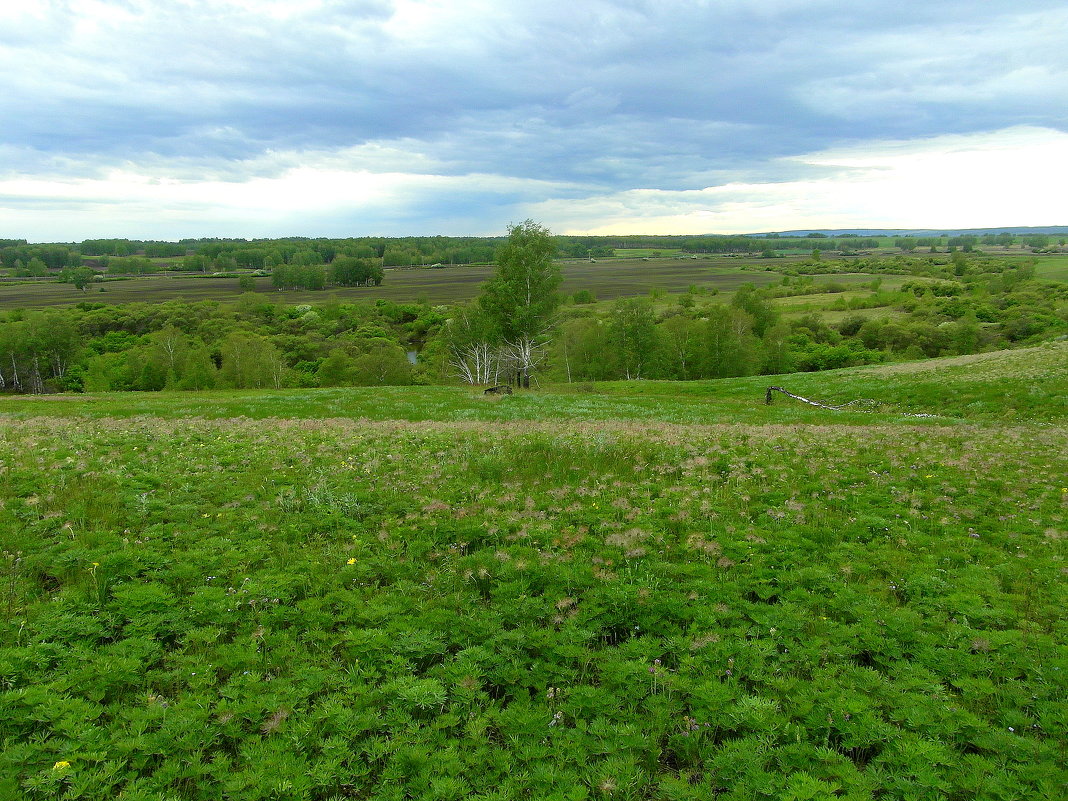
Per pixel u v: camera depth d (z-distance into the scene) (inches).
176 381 3700.8
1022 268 6697.8
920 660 261.1
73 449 622.8
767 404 1502.2
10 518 388.8
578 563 346.0
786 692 236.4
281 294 7475.4
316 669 244.7
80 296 6904.5
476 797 184.7
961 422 1045.2
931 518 443.5
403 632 271.3
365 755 207.5
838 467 594.6
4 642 252.7
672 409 1314.0
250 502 452.1
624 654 261.4
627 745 205.2
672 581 331.0
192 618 283.0
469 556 357.1
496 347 2655.0
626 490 505.7
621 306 3462.1
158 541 365.7
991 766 197.9
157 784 187.2
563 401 1517.0
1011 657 260.2
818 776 197.3
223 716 213.9
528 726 215.9
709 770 203.9
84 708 214.2
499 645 266.2
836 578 335.6
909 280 7677.2
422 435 773.3
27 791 178.4
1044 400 1209.4
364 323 5546.3
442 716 219.5
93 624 267.4
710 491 500.4
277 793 183.5
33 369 4394.7
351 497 451.5
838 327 5032.0
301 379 4205.2
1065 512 456.8
